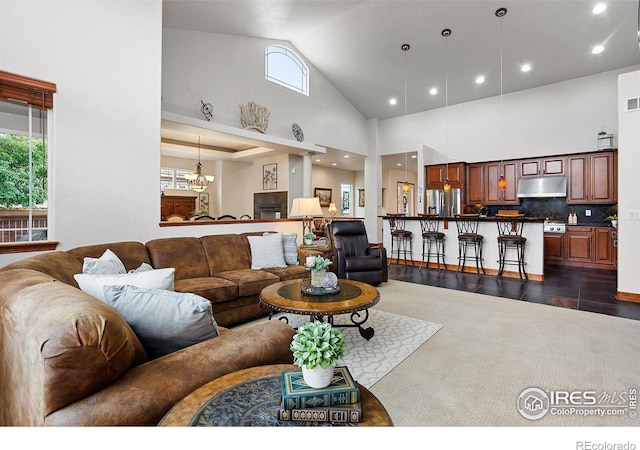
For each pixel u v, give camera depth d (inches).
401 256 272.4
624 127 152.6
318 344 37.0
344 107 334.6
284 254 161.0
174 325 49.0
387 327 121.6
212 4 187.8
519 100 274.4
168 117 184.9
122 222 133.3
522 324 123.8
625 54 215.8
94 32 124.1
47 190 116.3
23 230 118.1
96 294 55.6
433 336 112.7
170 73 203.8
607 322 124.9
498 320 128.6
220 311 118.3
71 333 35.4
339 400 36.0
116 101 130.6
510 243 216.5
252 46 252.8
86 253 102.5
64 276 79.7
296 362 38.4
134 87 136.0
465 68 254.4
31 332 37.8
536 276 206.4
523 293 171.0
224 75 233.6
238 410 36.3
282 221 205.8
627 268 154.8
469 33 217.8
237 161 380.8
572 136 250.2
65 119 117.3
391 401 74.4
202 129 205.9
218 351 47.9
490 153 288.7
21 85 106.7
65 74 116.8
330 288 107.9
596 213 247.9
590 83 243.1
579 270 230.1
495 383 82.0
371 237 358.0
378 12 216.2
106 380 37.8
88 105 122.9
